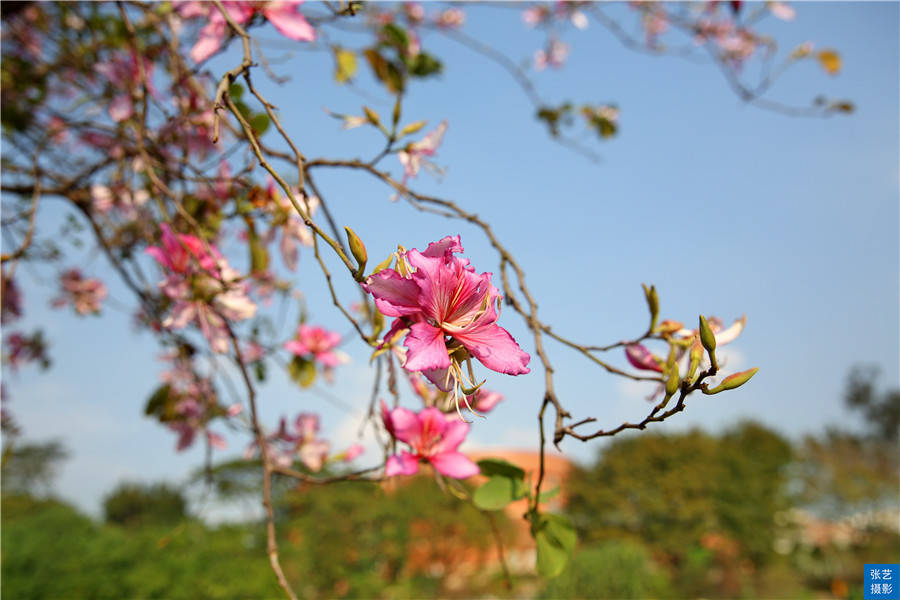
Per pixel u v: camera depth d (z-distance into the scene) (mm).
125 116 2604
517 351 1023
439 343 1004
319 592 18969
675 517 26938
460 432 1727
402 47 2975
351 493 20688
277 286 3096
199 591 10586
